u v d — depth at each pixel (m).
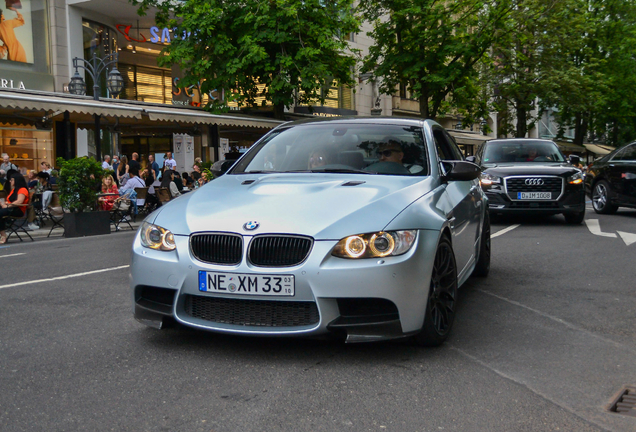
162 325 3.87
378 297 3.53
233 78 21.02
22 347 4.05
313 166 4.83
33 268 7.65
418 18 23.69
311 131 5.31
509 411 3.02
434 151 4.96
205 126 21.27
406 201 3.96
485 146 13.23
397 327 3.62
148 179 18.22
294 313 3.62
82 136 20.50
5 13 18.98
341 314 3.58
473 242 5.71
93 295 5.73
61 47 20.55
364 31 32.91
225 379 3.42
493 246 8.98
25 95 13.77
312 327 3.56
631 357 3.92
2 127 18.05
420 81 24.09
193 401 3.11
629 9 39.09
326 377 3.46
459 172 4.68
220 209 3.91
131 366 3.64
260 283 3.58
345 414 2.96
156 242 3.90
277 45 21.44
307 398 3.15
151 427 2.81
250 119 19.58
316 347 3.99
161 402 3.10
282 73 21.02
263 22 20.44
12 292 5.95
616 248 8.70
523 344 4.17
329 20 21.66
